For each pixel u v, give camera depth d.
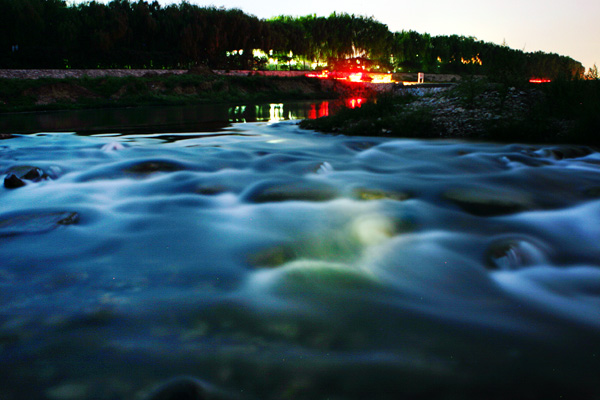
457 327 2.34
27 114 24.64
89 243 3.59
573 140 9.59
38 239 3.65
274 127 14.49
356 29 94.62
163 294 2.67
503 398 1.77
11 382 1.83
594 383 1.88
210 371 1.91
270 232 3.87
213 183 5.68
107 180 5.98
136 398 1.73
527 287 2.87
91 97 35.53
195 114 22.97
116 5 54.31
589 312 2.53
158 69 54.41
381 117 12.81
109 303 2.55
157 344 2.12
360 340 2.19
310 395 1.76
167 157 7.68
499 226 4.05
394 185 5.65
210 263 3.17
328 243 3.59
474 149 8.45
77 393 1.76
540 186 5.64
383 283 2.88
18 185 5.55
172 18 58.41
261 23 67.44
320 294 2.70
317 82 55.34
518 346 2.17
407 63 112.62
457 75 100.75
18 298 2.60
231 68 66.94
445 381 1.87
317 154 8.47
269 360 2.00
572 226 4.09
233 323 2.33
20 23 43.91
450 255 3.36
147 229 3.98
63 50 47.78
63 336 2.19
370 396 1.76
